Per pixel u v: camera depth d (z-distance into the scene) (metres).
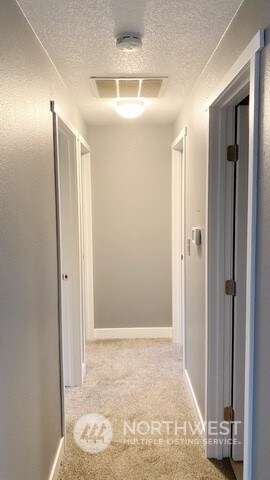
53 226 1.98
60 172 2.86
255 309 1.26
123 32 1.66
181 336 3.91
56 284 2.06
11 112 1.27
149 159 3.86
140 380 3.08
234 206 2.01
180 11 1.48
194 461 2.11
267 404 1.16
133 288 4.02
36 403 1.62
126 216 3.94
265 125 1.16
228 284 2.05
